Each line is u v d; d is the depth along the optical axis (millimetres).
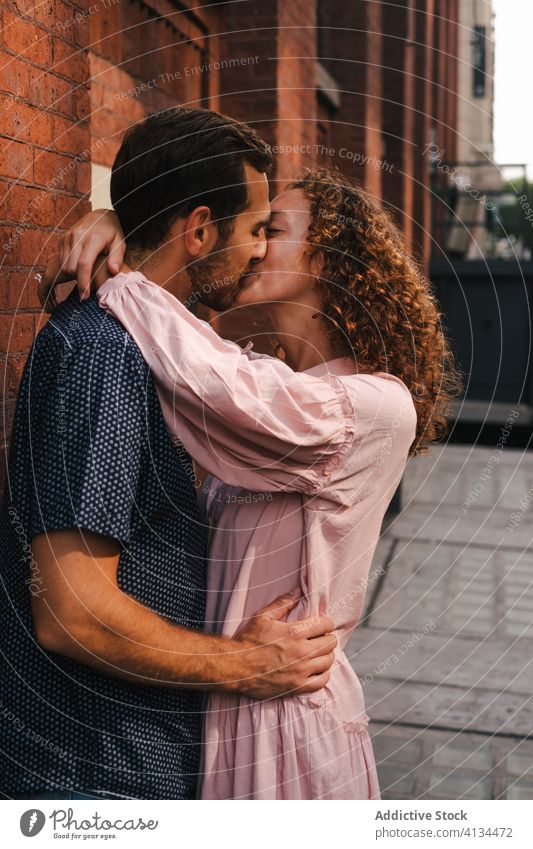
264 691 1312
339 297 1438
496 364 10367
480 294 10297
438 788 2746
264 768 1327
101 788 1241
